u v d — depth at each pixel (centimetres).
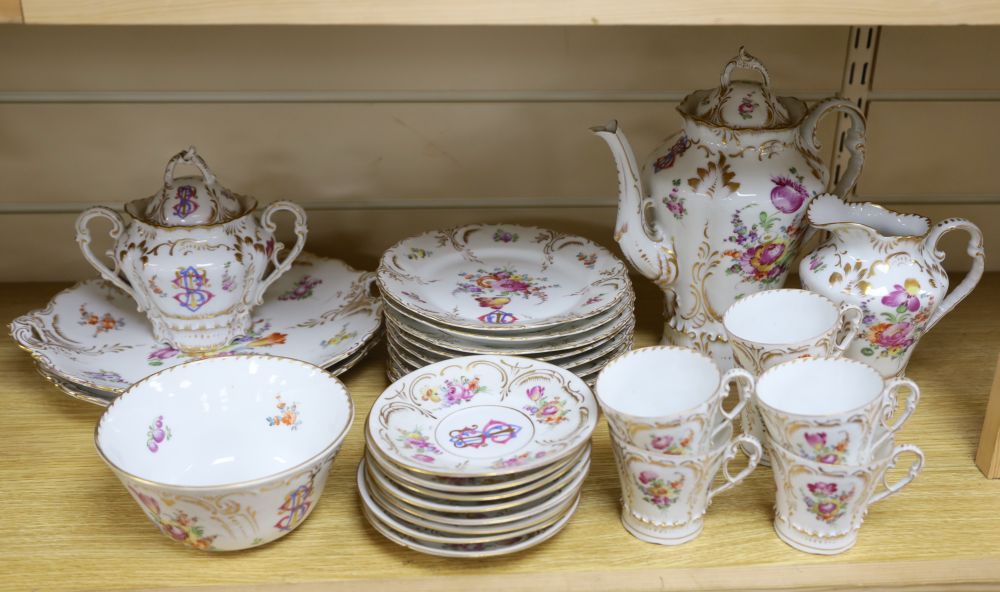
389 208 134
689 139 101
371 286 130
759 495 93
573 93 127
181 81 124
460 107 128
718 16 77
